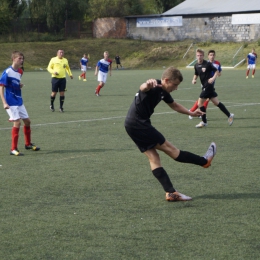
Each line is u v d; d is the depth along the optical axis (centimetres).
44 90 2406
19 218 526
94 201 587
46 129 1172
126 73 4084
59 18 5769
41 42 5409
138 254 425
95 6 5834
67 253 429
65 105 1722
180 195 582
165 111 1484
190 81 2966
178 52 5150
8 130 1170
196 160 600
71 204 575
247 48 4853
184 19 5375
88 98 1977
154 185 659
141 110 568
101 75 2072
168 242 452
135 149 911
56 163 802
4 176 718
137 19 5678
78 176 712
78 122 1286
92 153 879
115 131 1130
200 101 1156
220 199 589
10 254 428
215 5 5322
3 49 5066
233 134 1073
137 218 522
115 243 451
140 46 5425
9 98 872
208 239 459
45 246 446
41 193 625
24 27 5678
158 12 6338
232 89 2289
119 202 582
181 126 1193
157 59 5172
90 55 5309
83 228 493
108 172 734
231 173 718
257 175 705
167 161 803
